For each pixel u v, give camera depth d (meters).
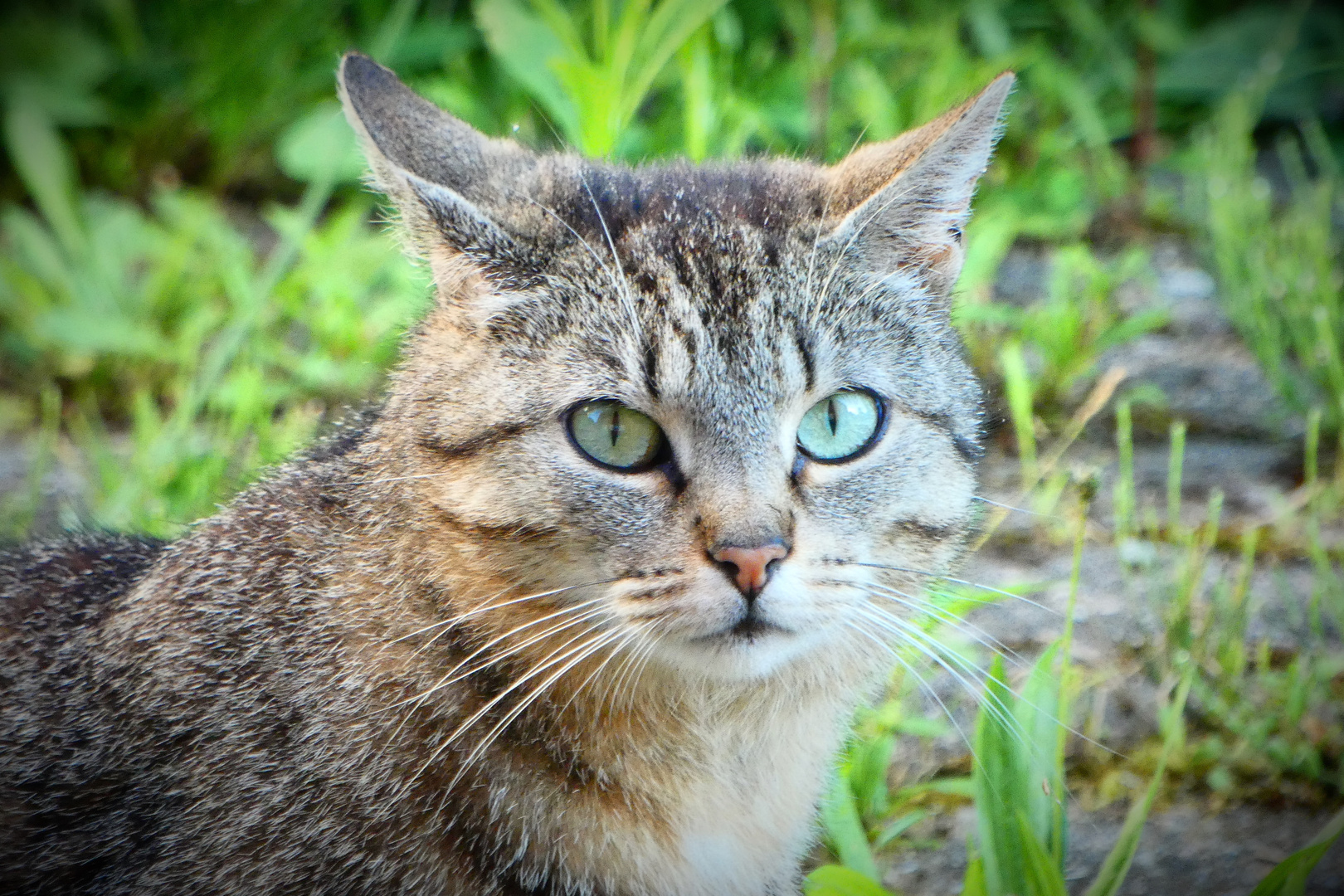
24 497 5.31
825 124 6.89
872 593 3.47
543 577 3.29
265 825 3.27
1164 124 8.09
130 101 7.90
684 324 3.32
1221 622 4.62
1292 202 7.36
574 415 3.28
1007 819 3.31
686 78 5.95
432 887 3.25
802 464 3.37
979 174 3.67
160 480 5.14
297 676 3.37
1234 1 8.59
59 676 3.54
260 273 6.71
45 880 3.34
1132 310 6.61
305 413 5.70
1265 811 3.98
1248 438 5.73
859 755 3.94
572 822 3.34
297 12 8.00
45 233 6.92
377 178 3.52
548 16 5.32
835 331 3.41
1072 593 3.57
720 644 3.31
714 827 3.53
